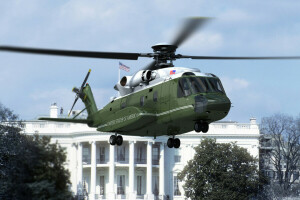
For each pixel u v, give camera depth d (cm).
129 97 9381
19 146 9119
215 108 8156
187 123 8575
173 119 8538
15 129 15962
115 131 9731
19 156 8888
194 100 8206
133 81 9300
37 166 8844
